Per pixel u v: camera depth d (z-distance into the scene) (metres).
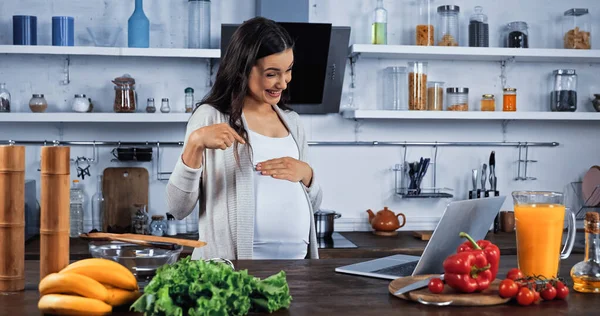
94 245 1.67
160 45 3.92
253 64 2.21
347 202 4.09
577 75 4.27
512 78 4.21
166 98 3.80
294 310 1.42
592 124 4.28
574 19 4.05
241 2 3.96
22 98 3.85
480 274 1.51
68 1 3.85
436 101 3.88
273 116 2.39
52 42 3.63
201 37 3.76
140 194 3.91
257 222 2.26
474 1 4.16
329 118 4.05
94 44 3.87
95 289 1.38
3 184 1.55
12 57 3.84
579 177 4.27
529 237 1.65
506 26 4.06
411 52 3.78
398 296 1.52
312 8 4.02
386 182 4.12
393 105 3.88
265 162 2.12
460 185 4.17
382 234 3.87
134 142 3.90
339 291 1.60
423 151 4.14
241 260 1.99
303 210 2.33
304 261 1.98
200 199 2.30
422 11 3.94
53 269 1.55
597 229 1.59
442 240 1.68
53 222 1.54
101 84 3.89
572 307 1.46
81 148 3.88
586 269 1.60
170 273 1.31
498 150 4.21
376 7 3.96
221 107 2.28
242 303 1.31
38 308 1.43
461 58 4.06
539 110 4.23
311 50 3.60
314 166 4.06
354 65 4.05
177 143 3.93
